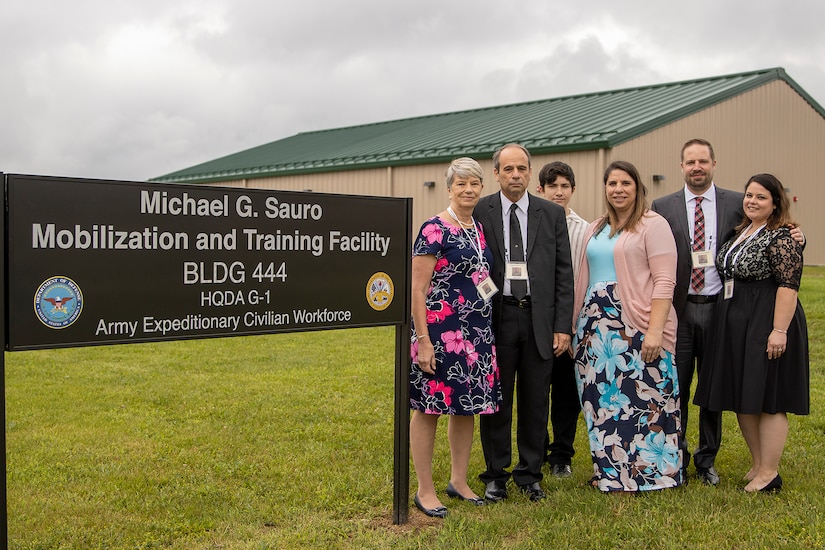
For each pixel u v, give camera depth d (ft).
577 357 14.74
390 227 12.71
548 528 12.30
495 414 14.11
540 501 13.76
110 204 10.06
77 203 9.80
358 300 12.38
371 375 25.70
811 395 21.53
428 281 13.12
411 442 13.70
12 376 26.04
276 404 21.57
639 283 14.11
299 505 13.69
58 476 15.26
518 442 14.44
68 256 9.77
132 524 12.79
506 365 14.07
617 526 12.30
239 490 14.46
